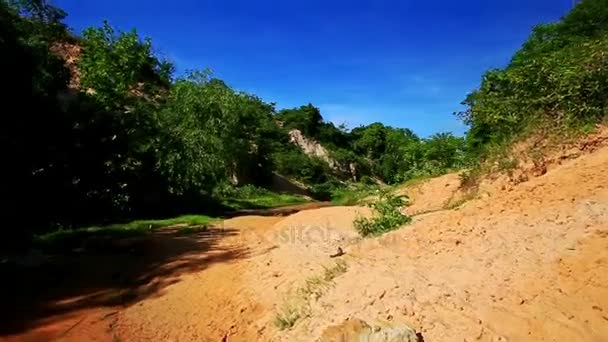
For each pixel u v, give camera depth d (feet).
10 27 36.81
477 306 13.88
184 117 70.95
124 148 51.75
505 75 36.55
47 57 45.06
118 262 29.58
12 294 23.52
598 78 25.84
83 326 20.18
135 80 68.44
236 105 96.02
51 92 43.60
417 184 41.96
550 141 25.75
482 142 43.50
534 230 16.87
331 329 13.88
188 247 33.47
